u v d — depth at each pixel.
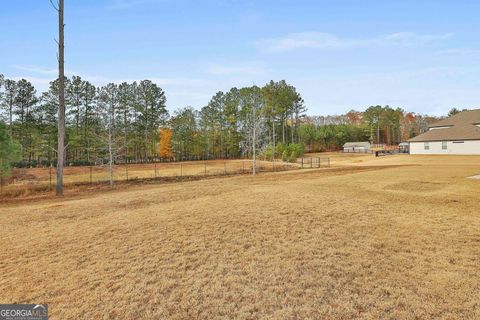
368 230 7.45
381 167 29.22
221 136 66.62
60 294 4.90
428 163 33.84
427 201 10.59
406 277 5.05
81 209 11.34
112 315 4.23
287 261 5.77
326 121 134.75
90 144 46.34
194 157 64.94
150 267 5.73
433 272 5.20
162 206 11.09
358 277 5.09
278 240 6.90
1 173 19.09
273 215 8.92
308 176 21.89
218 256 6.11
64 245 7.15
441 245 6.40
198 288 4.88
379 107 99.88
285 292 4.67
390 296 4.48
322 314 4.07
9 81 46.41
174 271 5.52
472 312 4.02
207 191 14.66
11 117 47.03
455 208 9.49
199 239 7.13
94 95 54.03
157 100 59.00
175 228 8.00
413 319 3.91
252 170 32.41
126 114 57.25
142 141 56.94
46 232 8.33
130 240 7.25
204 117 66.56
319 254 6.07
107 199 13.50
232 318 4.05
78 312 4.34
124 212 10.37
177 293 4.75
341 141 93.38
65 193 18.86
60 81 18.33
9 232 8.58
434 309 4.11
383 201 10.68
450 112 89.31
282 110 61.44
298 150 48.62
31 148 45.78
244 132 62.12
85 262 6.11
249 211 9.47
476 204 9.98
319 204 10.23
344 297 4.48
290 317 4.02
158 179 24.91
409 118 116.62
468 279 4.91
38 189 20.16
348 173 23.00
